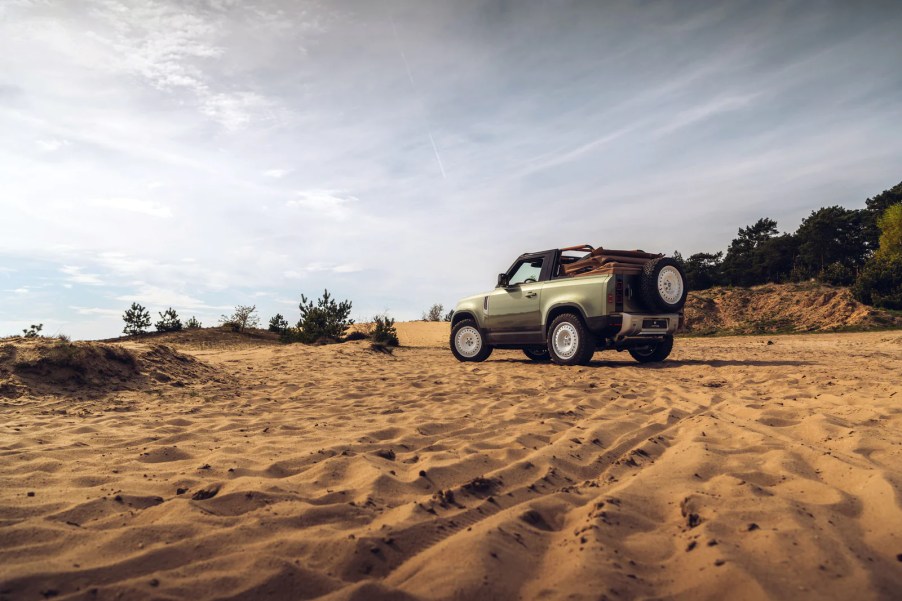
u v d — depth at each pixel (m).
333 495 2.66
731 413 4.78
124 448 3.81
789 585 1.67
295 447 3.75
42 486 2.86
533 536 2.19
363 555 1.96
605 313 8.83
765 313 24.47
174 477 3.02
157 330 19.88
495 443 3.85
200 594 1.67
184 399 6.39
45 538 2.10
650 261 9.03
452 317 11.67
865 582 1.69
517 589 1.75
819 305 23.42
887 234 29.06
